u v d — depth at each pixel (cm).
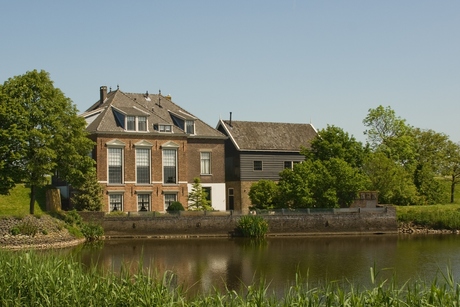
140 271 2014
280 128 6906
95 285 1984
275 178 6556
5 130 4475
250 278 3209
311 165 5800
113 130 5556
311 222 5550
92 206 5197
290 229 5494
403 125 8231
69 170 4825
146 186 5697
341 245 4750
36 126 4697
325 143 6203
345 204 5872
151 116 5875
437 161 7669
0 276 2075
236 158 6444
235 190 6431
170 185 5825
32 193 4784
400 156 7762
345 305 1722
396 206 6469
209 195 6141
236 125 6688
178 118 6056
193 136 6034
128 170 5616
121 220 5094
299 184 5634
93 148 5503
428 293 1759
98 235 4972
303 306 1802
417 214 6116
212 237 5281
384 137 8231
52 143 4672
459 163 7612
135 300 1894
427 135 7931
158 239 5078
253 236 5303
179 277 3216
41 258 2292
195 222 5278
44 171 4628
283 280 3166
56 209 5203
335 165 5800
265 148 6525
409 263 3781
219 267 3566
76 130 4888
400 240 5156
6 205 5447
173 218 5225
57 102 4788
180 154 5900
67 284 1986
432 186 7219
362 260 3900
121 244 4638
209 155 6169
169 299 1933
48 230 4534
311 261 3841
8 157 4538
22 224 4428
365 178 6003
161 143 5797
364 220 5716
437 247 4616
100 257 3828
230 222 5366
